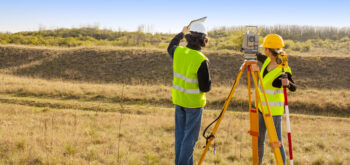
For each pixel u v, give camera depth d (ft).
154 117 33.09
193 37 10.39
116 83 75.87
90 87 57.88
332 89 74.59
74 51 98.48
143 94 54.03
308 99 51.42
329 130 28.45
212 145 19.88
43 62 90.94
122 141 20.07
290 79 11.60
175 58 10.94
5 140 17.79
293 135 24.82
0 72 83.61
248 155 17.62
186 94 10.62
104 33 273.95
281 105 12.09
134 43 206.18
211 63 88.94
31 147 16.70
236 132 24.68
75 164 14.44
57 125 24.43
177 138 11.54
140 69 85.40
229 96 11.05
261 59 12.95
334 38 266.16
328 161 17.06
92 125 25.53
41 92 52.90
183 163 10.84
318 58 91.45
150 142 20.24
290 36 271.90
